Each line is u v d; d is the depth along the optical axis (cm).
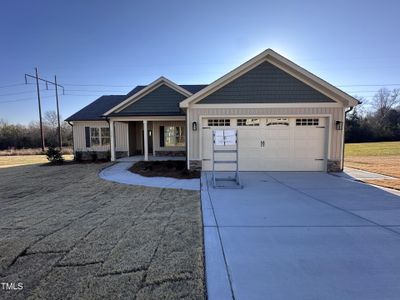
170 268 308
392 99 5144
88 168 1251
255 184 844
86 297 253
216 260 329
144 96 1452
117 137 1645
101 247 368
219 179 920
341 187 793
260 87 1063
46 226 461
